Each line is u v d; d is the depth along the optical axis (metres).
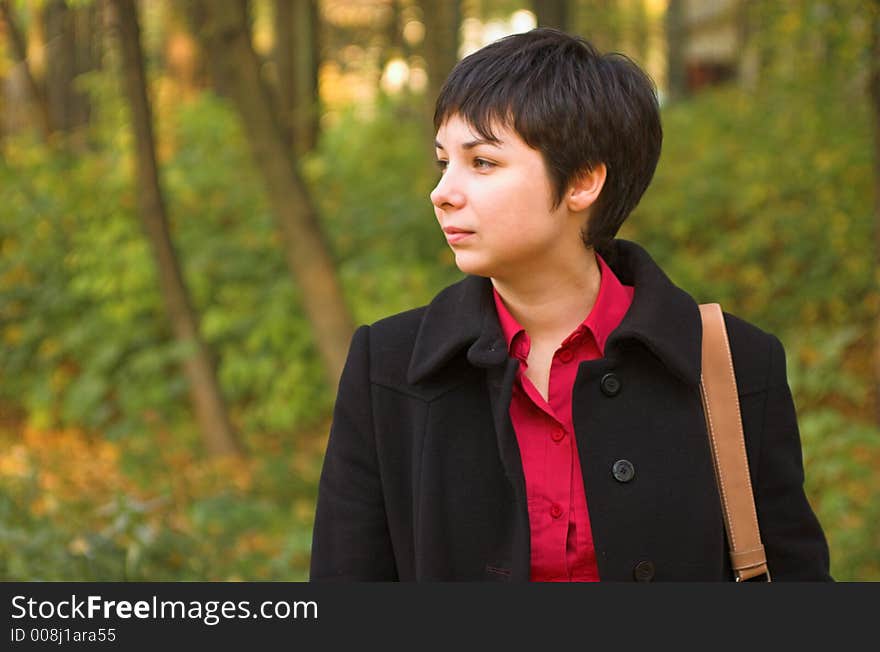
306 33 15.35
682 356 2.16
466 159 2.09
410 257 11.48
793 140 12.91
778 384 2.29
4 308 11.52
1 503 5.85
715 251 12.09
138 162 9.81
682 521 2.14
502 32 20.08
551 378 2.19
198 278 11.33
